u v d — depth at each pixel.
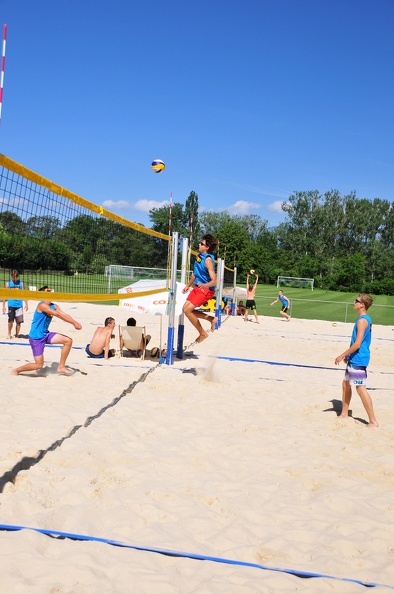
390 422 6.23
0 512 3.33
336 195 107.50
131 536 3.21
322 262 84.88
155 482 4.08
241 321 19.83
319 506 3.79
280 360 11.09
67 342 7.70
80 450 4.54
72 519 3.31
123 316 18.25
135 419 5.73
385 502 3.93
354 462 4.82
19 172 4.96
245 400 7.00
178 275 18.14
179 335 10.14
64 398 6.38
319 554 3.17
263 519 3.60
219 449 4.95
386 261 90.06
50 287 7.36
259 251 82.62
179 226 71.62
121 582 2.66
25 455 4.33
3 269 5.48
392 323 24.17
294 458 4.80
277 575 2.85
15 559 2.75
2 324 13.93
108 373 8.08
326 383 8.67
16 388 6.73
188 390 7.33
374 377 9.65
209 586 2.66
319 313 27.44
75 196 6.39
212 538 3.28
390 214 112.81
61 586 2.55
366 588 2.76
